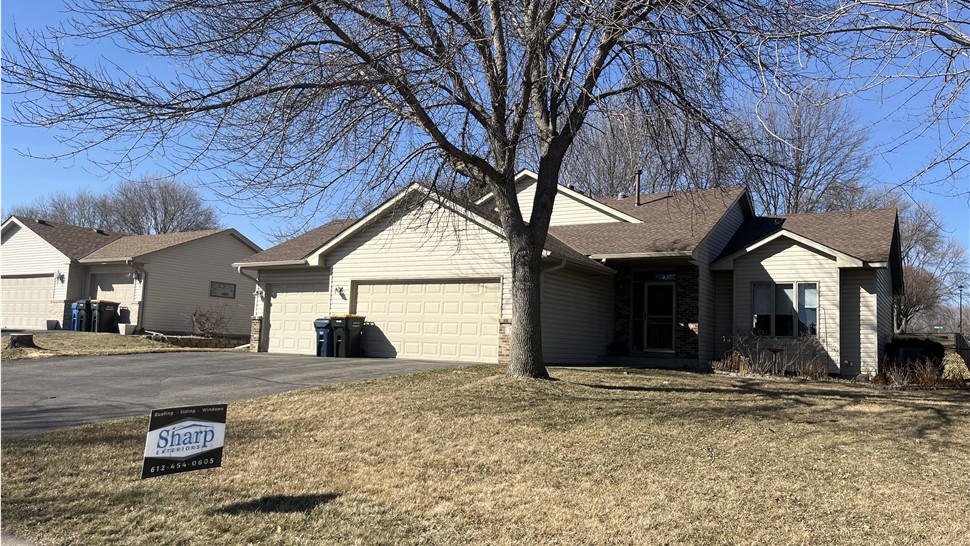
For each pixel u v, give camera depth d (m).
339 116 10.48
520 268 12.01
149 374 13.76
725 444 7.91
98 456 7.44
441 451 7.71
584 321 17.72
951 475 6.80
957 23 6.73
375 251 18.14
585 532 5.36
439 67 10.10
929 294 42.78
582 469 7.00
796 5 8.32
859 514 5.73
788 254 17.06
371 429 8.73
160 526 5.50
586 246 18.31
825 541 5.16
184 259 28.17
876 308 16.42
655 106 11.56
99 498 6.14
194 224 54.41
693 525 5.48
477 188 14.35
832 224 19.02
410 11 10.98
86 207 55.69
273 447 7.96
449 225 16.78
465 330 16.48
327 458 7.50
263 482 6.68
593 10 9.71
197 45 9.41
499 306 16.05
